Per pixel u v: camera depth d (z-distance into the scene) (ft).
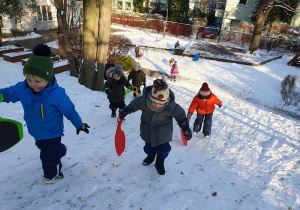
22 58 44.96
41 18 91.20
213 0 152.76
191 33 111.65
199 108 17.08
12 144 7.96
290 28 105.70
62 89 8.59
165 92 8.91
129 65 52.01
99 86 31.45
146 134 10.42
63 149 9.82
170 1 126.31
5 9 63.52
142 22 119.75
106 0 28.17
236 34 102.42
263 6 74.18
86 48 29.53
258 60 70.85
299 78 58.03
